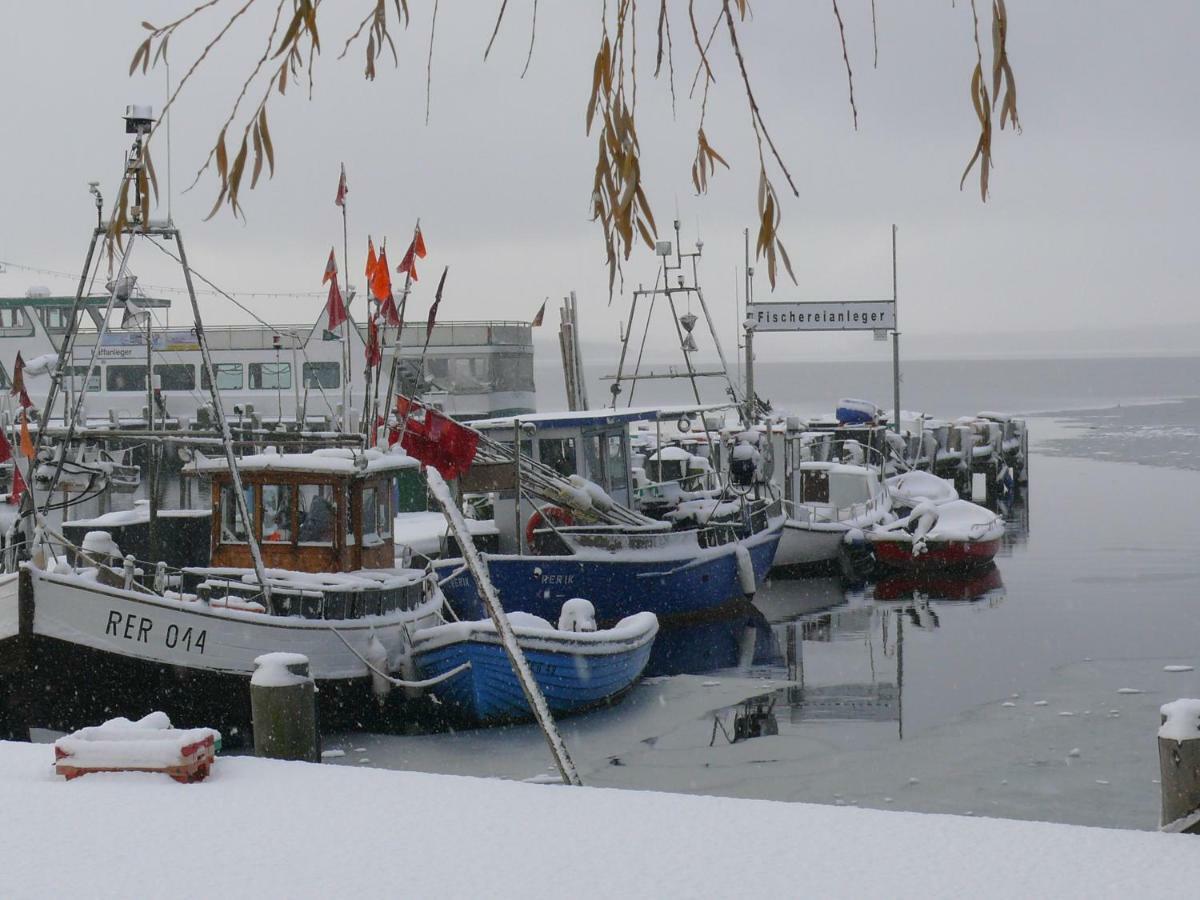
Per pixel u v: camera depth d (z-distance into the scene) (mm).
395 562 22641
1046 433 106812
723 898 7547
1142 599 31859
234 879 7898
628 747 19312
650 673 24859
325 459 20906
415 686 19625
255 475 21062
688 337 38719
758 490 36375
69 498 29750
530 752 18938
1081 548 41500
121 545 23234
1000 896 7527
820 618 31031
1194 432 102438
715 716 21219
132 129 17797
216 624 18609
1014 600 32562
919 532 38188
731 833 8719
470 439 25375
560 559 27078
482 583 12344
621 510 29484
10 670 17828
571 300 44312
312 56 4684
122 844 8555
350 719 19969
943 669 24688
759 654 26781
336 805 9445
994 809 15930
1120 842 8469
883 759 18359
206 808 9375
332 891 7688
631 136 4730
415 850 8414
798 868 8031
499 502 30156
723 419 50281
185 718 18750
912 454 56125
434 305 22844
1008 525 48344
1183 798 9070
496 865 8125
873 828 8812
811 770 17891
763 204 4555
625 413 32344
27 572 17734
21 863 8195
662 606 28859
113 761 10195
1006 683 23172
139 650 18172
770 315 52156
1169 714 9219
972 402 178750
